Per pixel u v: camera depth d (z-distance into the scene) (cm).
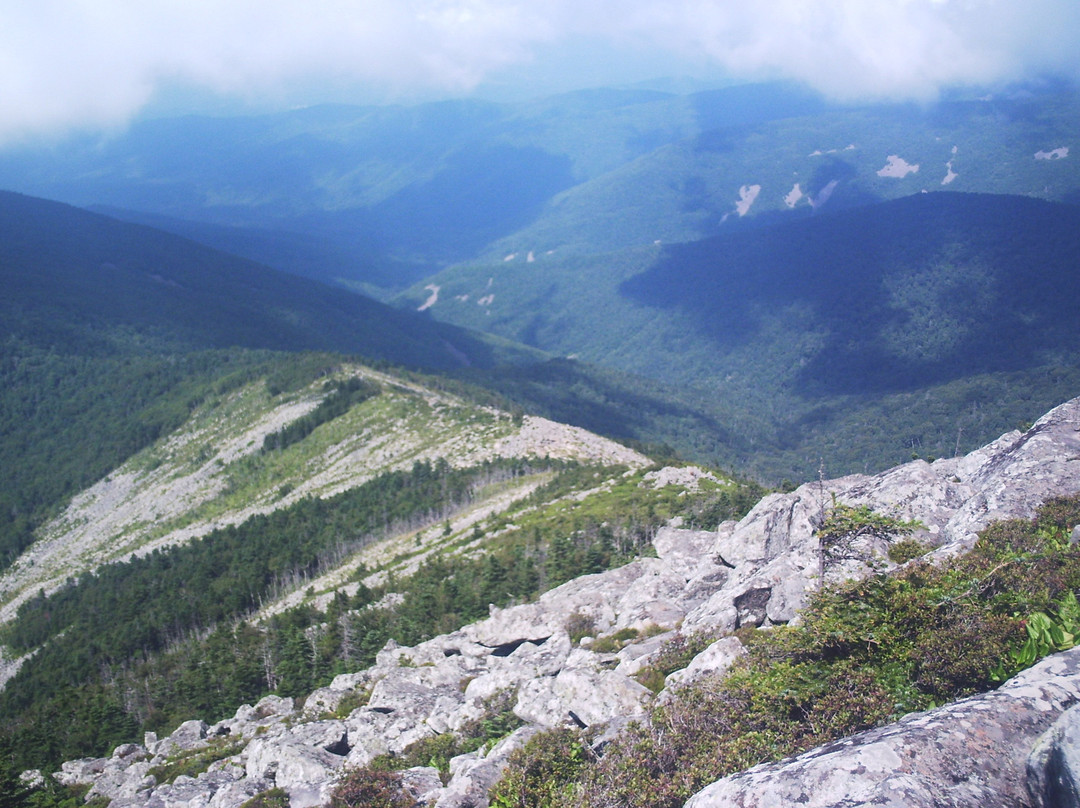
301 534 17888
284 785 3800
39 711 10825
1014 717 1200
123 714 9681
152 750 6588
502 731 3331
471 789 2667
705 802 1274
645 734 2264
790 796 1175
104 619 16625
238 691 9169
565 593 5375
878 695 1723
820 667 1941
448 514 16962
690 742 2098
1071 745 1032
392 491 19200
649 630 4031
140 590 17325
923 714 1282
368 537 16988
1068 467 2838
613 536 9619
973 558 2205
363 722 4156
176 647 14012
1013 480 2877
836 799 1134
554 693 3241
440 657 5597
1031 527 2505
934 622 1862
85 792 5928
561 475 16612
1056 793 1024
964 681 1694
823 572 2575
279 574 16275
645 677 3256
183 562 18275
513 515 14562
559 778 2467
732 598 3406
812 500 3947
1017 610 1850
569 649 4234
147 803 4234
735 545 4366
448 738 3556
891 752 1167
